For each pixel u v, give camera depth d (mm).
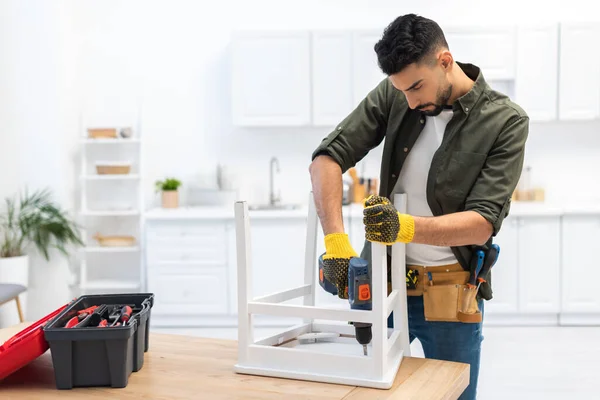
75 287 5465
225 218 5023
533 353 4309
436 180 1906
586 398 3512
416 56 1656
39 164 5293
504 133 1868
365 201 1509
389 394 1453
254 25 5555
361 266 1561
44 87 5266
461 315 1979
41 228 4988
